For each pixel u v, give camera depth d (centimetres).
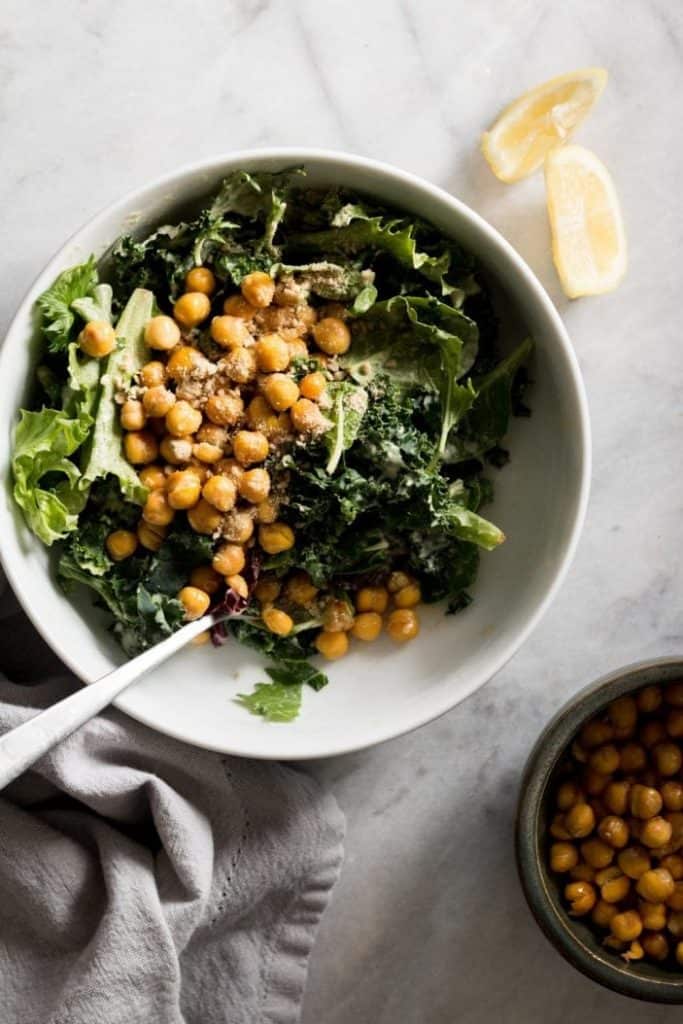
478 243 66
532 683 75
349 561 67
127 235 65
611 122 73
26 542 65
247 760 72
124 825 73
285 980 74
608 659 75
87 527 66
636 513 74
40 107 71
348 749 66
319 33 71
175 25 71
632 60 72
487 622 69
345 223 66
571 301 73
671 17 72
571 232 71
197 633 66
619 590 74
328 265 66
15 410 65
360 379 66
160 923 70
